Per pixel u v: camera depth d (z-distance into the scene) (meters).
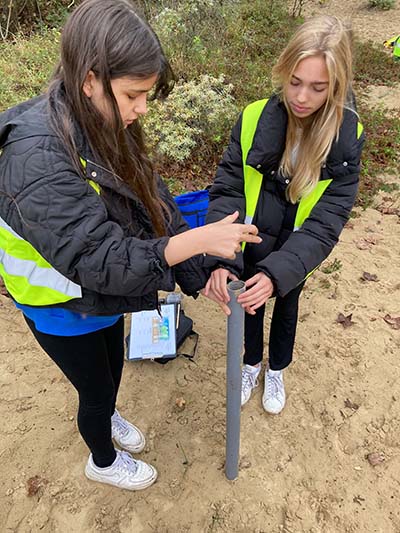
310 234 1.93
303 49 1.64
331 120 1.76
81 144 1.24
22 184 1.19
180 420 2.50
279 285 1.84
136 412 2.52
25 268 1.43
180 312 2.95
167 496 2.19
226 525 2.10
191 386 2.66
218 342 2.91
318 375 2.74
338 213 1.94
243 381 2.58
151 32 1.20
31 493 2.17
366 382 2.71
